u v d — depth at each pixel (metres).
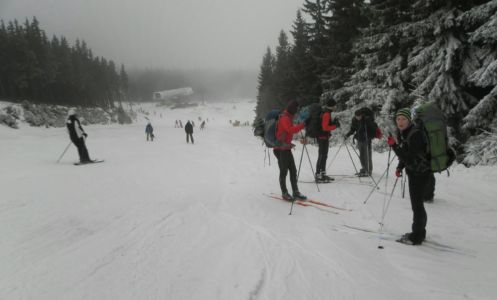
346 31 19.58
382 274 3.18
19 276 2.96
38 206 5.42
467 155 9.55
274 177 8.76
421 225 3.91
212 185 7.79
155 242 3.88
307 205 5.82
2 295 2.61
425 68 11.52
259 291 2.78
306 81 26.25
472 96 11.34
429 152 3.80
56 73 68.56
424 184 3.90
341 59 19.36
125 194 6.53
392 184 7.35
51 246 3.71
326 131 7.57
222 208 5.67
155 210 5.35
